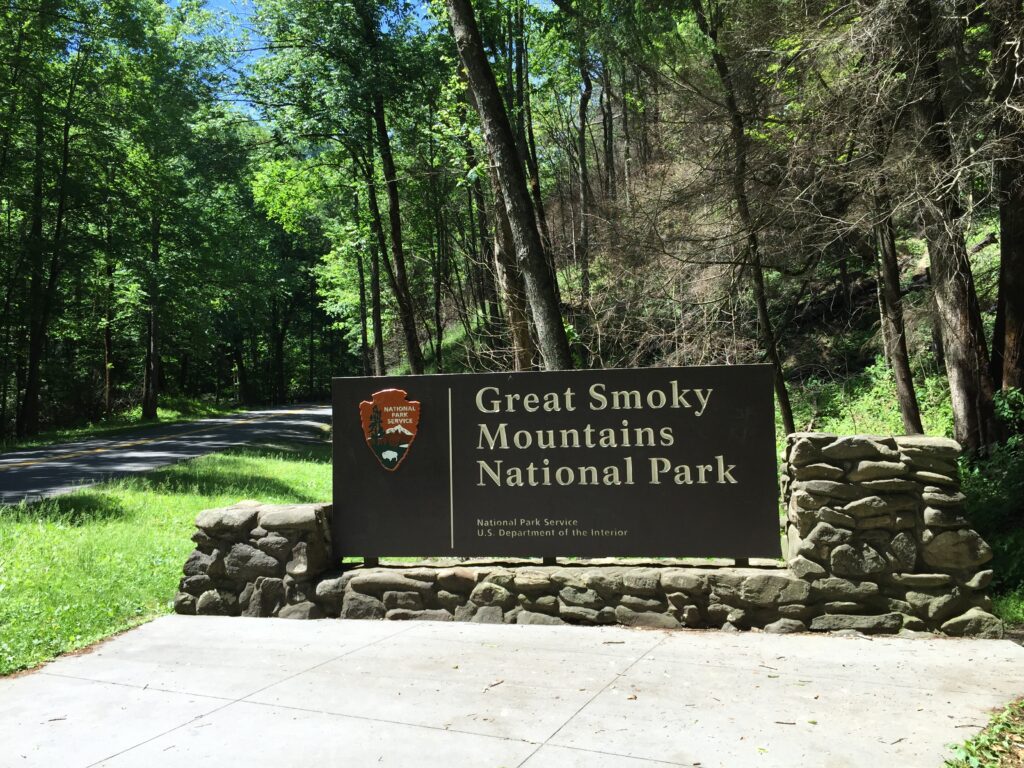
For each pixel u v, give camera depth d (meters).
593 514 6.42
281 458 21.89
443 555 6.62
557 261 24.52
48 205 34.56
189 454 21.59
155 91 33.06
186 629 6.25
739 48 13.31
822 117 11.41
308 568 6.55
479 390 6.64
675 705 4.39
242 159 27.66
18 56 30.48
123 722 4.35
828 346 21.89
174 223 38.78
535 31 22.20
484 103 9.90
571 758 3.77
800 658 5.14
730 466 6.23
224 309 51.72
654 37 14.79
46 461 19.73
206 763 3.81
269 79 24.61
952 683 4.63
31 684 5.04
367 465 6.79
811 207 12.47
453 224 32.16
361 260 35.41
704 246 13.91
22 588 7.18
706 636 5.71
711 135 13.79
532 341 13.87
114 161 34.53
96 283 39.38
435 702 4.54
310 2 23.39
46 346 47.28
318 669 5.18
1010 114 9.84
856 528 5.73
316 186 29.20
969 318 11.27
